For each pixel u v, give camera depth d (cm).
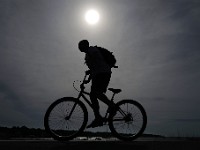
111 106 546
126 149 455
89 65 557
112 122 544
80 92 545
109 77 552
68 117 532
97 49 554
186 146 467
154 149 461
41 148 441
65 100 536
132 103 556
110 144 459
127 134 548
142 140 494
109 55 553
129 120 549
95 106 542
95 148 451
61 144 450
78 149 446
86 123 537
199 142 472
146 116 556
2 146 435
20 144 441
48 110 527
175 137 551
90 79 557
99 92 543
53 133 525
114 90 553
